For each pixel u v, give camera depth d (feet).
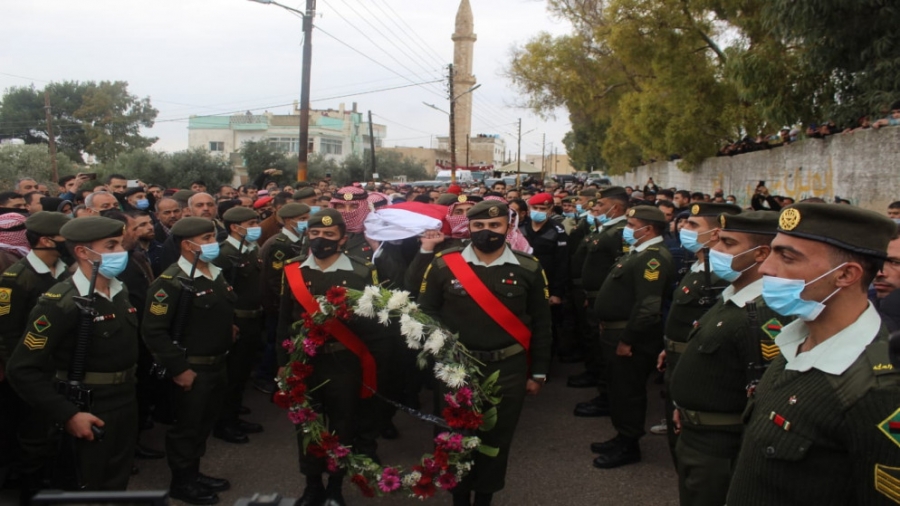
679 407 10.82
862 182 30.76
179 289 14.80
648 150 65.87
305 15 58.29
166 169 106.42
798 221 6.67
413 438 19.21
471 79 218.18
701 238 12.91
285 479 16.30
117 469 12.58
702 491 10.36
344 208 20.99
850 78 34.19
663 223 16.88
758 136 54.85
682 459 10.77
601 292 17.70
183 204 28.19
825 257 6.50
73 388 11.85
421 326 12.94
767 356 9.43
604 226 22.38
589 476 16.44
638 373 16.75
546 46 83.15
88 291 12.05
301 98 58.95
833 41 31.32
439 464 12.77
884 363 6.07
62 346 12.05
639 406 16.88
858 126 33.50
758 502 6.92
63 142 161.38
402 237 20.08
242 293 19.33
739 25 44.32
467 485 13.69
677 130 53.72
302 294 14.80
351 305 13.47
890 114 28.96
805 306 6.61
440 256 14.43
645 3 52.01
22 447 14.01
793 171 40.27
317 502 14.47
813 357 6.66
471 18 217.15
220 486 15.57
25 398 11.54
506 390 13.64
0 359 13.74
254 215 20.13
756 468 6.97
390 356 15.21
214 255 15.47
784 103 39.01
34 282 14.06
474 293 13.65
